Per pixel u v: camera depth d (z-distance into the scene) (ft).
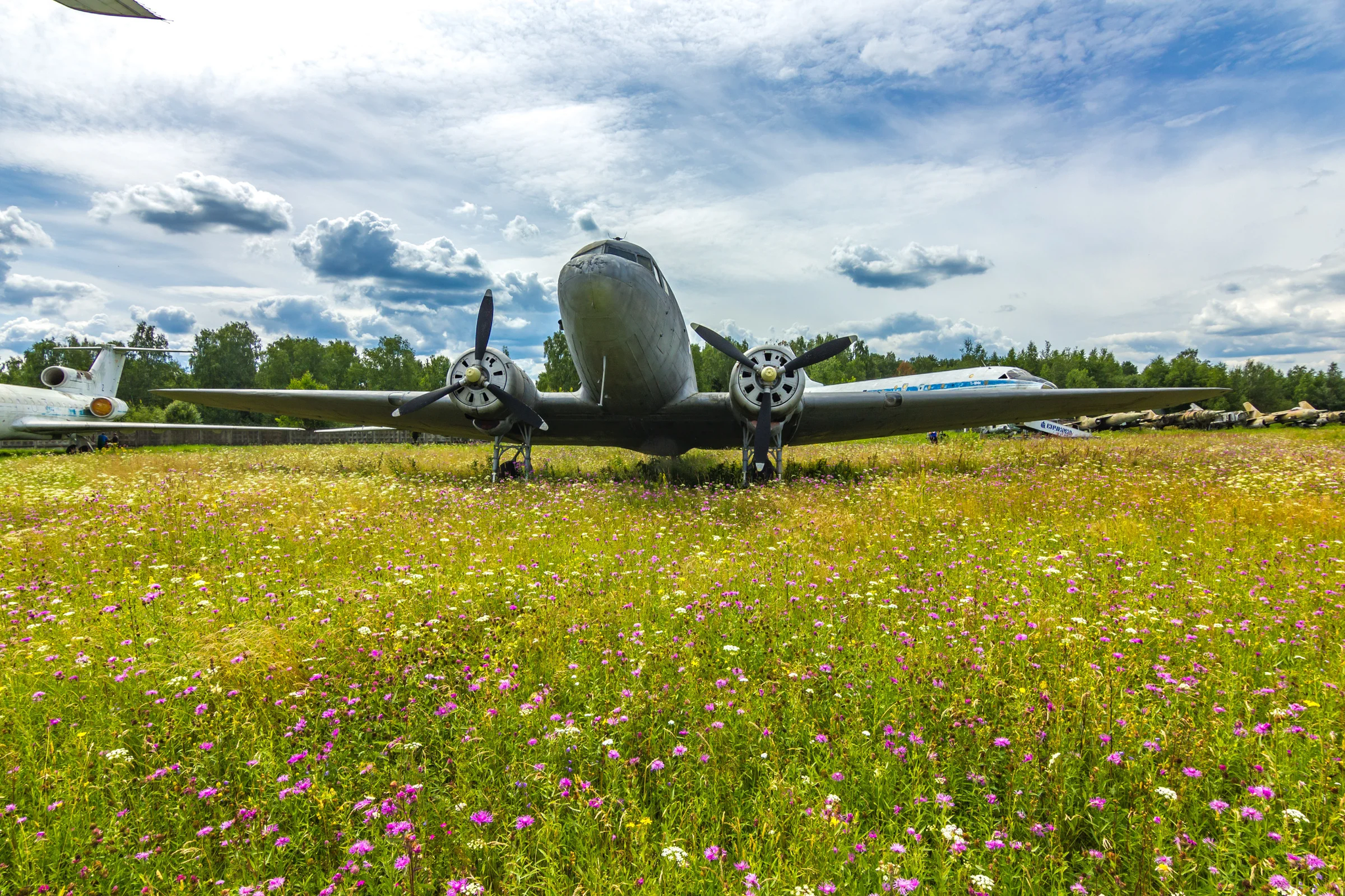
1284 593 16.16
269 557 20.13
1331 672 11.88
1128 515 26.11
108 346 114.62
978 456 55.83
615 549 21.70
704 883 6.86
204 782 8.64
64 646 13.12
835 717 9.92
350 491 35.27
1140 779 8.44
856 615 14.60
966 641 12.89
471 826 7.77
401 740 9.50
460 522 26.18
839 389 132.05
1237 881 6.81
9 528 25.21
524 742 9.43
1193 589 15.99
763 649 13.00
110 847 7.59
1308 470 37.99
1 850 7.73
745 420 40.37
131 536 23.09
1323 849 7.28
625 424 48.73
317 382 351.05
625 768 8.97
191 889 7.04
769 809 7.97
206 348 322.96
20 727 10.09
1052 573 16.75
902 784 8.66
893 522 25.55
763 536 24.07
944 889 6.73
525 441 43.39
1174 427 133.69
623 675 11.72
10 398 89.10
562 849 7.64
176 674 11.68
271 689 11.27
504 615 15.37
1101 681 10.59
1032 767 8.55
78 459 66.85
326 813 8.02
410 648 12.75
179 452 90.84
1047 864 7.23
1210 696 10.77
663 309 41.19
